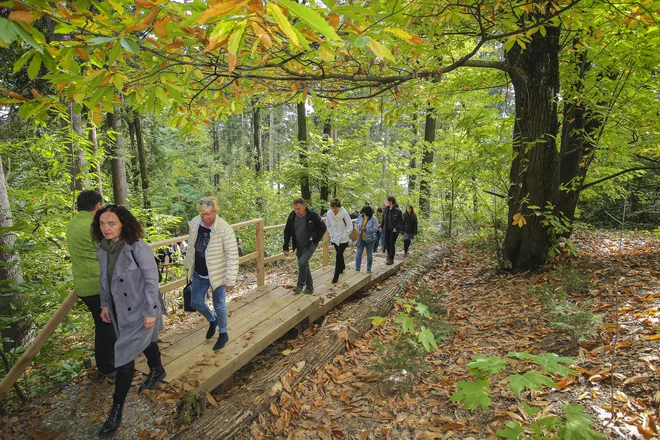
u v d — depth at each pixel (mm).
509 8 3688
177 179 19203
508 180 6344
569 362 1905
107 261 2680
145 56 2295
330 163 12812
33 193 5977
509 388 2961
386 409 3070
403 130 15102
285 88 3926
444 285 6695
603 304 4066
